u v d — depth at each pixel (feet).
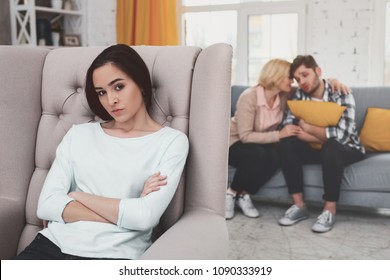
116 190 3.75
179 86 4.23
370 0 12.46
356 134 9.05
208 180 3.84
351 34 12.72
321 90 9.31
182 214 4.05
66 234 3.57
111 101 3.74
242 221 9.16
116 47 3.83
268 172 9.25
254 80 14.21
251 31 14.02
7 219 4.35
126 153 3.83
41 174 4.62
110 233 3.53
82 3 14.90
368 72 12.73
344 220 9.20
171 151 3.76
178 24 14.67
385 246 7.68
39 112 4.79
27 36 12.55
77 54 4.74
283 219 8.87
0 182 4.47
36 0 13.98
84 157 3.90
